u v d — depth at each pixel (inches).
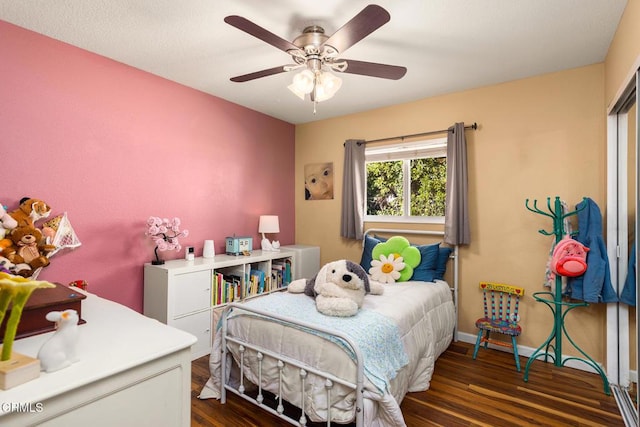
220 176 129.5
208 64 100.3
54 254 86.1
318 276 86.5
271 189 152.1
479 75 105.2
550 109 103.0
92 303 62.4
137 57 96.0
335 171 151.1
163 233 105.6
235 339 78.1
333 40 64.1
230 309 81.0
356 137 144.3
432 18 74.4
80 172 91.0
